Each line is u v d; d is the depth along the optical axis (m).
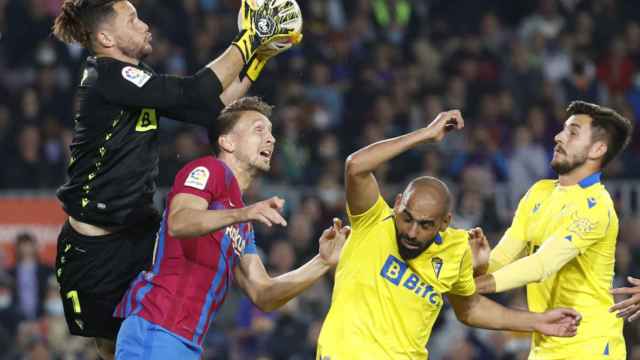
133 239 21.22
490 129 54.62
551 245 22.41
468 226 46.44
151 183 20.94
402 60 58.31
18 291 42.47
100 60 20.39
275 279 21.72
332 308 21.23
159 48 53.00
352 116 53.97
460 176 50.28
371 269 20.98
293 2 21.08
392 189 47.66
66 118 50.84
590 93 58.12
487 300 22.09
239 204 20.48
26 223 43.56
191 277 20.36
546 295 23.48
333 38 57.22
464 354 41.38
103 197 20.66
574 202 22.84
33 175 47.47
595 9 63.50
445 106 55.47
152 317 20.23
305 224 44.16
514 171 51.94
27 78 54.19
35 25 54.69
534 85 57.69
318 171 49.00
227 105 21.02
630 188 49.09
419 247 20.45
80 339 42.09
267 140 21.00
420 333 21.16
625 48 61.81
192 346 20.38
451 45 60.19
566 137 23.12
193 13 55.75
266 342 41.44
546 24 63.50
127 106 20.30
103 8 20.48
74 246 21.16
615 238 23.31
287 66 54.75
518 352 42.03
